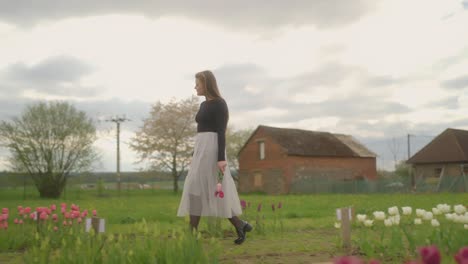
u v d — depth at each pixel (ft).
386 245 15.39
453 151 162.61
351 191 165.68
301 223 31.09
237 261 14.69
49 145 152.25
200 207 18.33
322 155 179.01
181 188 226.17
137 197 143.23
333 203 74.18
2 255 17.48
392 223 15.42
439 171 165.68
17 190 177.68
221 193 17.62
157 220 40.29
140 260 11.23
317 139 188.75
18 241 19.67
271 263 14.34
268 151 180.14
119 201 102.89
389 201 77.82
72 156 155.43
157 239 12.35
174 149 193.16
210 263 11.79
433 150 168.45
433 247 5.43
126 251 11.44
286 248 17.74
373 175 195.31
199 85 18.98
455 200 77.61
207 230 23.18
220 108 18.63
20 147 149.48
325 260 14.79
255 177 184.85
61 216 21.66
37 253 11.76
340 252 16.43
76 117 155.33
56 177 153.38
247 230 19.30
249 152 187.83
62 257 11.24
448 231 15.12
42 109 152.15
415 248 14.75
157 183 234.58
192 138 197.88
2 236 19.95
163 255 11.41
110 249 11.68
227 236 22.56
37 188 154.20
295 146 177.17
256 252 16.71
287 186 172.04
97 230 15.19
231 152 234.58
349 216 17.66
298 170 174.40
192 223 18.28
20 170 149.79
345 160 187.32
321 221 33.50
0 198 148.05
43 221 21.17
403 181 161.99
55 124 152.25
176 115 193.67
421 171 170.50
